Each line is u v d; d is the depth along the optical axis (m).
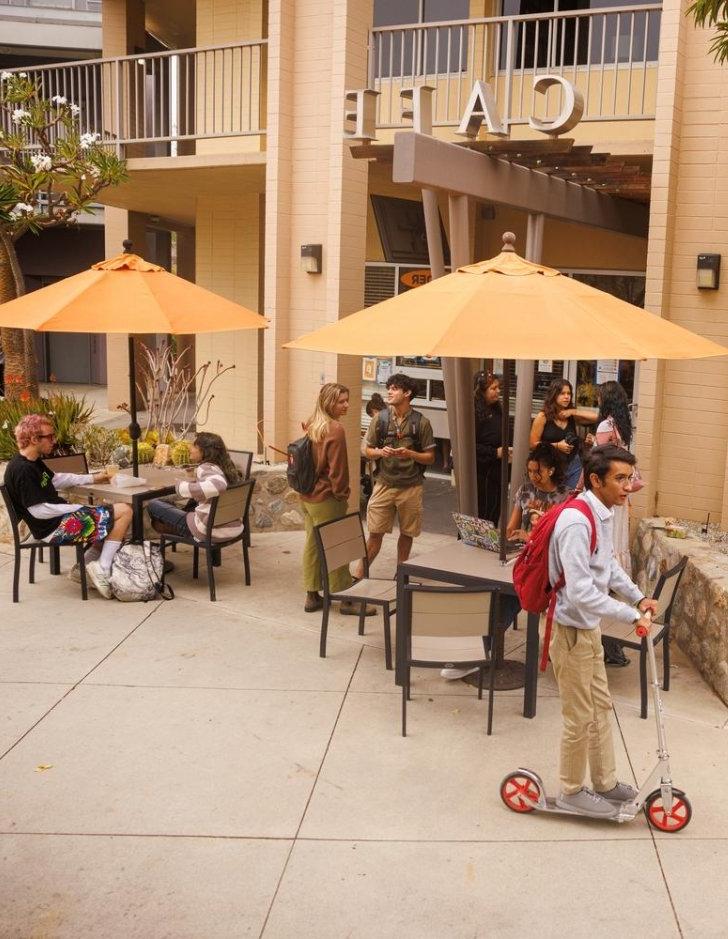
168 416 11.62
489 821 4.66
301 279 10.24
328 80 9.84
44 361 24.53
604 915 3.97
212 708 5.87
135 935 3.83
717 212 8.02
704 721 5.80
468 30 12.02
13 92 11.11
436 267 7.65
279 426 10.45
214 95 12.07
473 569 6.10
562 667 4.50
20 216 11.09
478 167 7.21
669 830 4.57
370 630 7.28
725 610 6.08
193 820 4.65
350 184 9.82
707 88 7.95
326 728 5.62
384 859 4.34
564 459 6.44
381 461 7.93
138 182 13.49
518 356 4.73
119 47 16.25
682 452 8.32
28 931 3.84
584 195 9.26
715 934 3.86
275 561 9.04
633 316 5.42
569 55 11.82
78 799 4.82
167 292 7.66
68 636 7.04
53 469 9.09
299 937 3.82
